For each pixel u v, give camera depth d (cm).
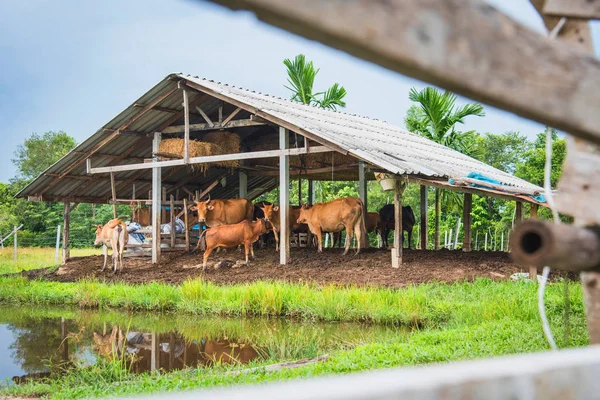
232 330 1209
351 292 1330
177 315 1403
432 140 2978
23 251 3372
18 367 952
